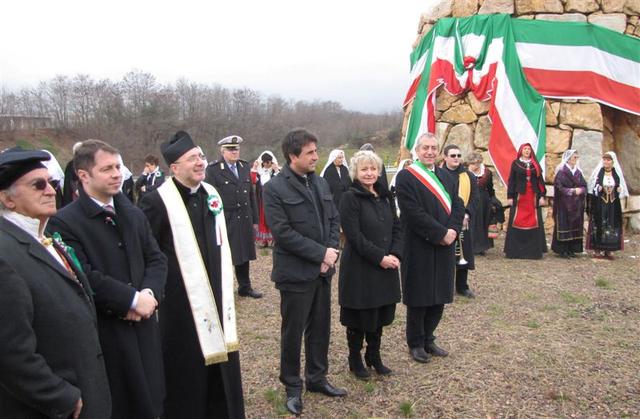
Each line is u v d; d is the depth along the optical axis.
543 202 8.97
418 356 4.71
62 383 2.07
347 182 9.24
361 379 4.37
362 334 4.34
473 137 11.08
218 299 3.26
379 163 4.13
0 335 1.92
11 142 31.84
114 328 2.69
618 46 10.50
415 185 4.57
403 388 4.22
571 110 10.58
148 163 11.70
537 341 5.14
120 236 2.83
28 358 1.97
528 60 10.62
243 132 34.78
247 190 6.96
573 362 4.63
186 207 3.27
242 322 5.96
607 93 10.52
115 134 32.81
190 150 3.21
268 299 6.88
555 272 7.98
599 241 8.86
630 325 5.56
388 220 4.16
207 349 3.14
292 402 3.82
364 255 3.99
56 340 2.13
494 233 9.73
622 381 4.25
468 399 4.02
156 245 3.03
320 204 3.93
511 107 10.54
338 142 41.91
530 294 6.78
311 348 4.05
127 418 2.71
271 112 37.59
